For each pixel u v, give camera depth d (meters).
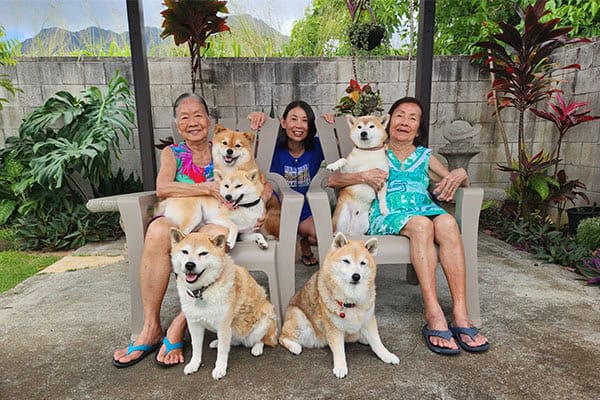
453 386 1.63
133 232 1.98
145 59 2.73
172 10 3.57
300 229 2.73
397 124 2.37
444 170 2.42
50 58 4.30
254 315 1.85
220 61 4.36
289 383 1.66
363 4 3.98
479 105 4.67
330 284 1.72
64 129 4.21
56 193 4.05
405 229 2.10
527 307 2.35
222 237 1.71
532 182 3.86
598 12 4.22
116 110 4.13
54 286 2.78
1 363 1.83
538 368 1.74
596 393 1.57
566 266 3.06
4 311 2.38
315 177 2.73
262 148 2.70
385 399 1.55
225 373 1.73
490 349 1.90
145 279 1.88
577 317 2.22
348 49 4.93
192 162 2.30
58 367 1.80
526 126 4.72
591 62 3.86
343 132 2.78
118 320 2.26
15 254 3.59
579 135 4.05
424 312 2.33
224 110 4.48
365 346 1.97
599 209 3.76
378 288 2.72
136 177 4.62
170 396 1.59
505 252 3.45
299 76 4.49
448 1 4.92
